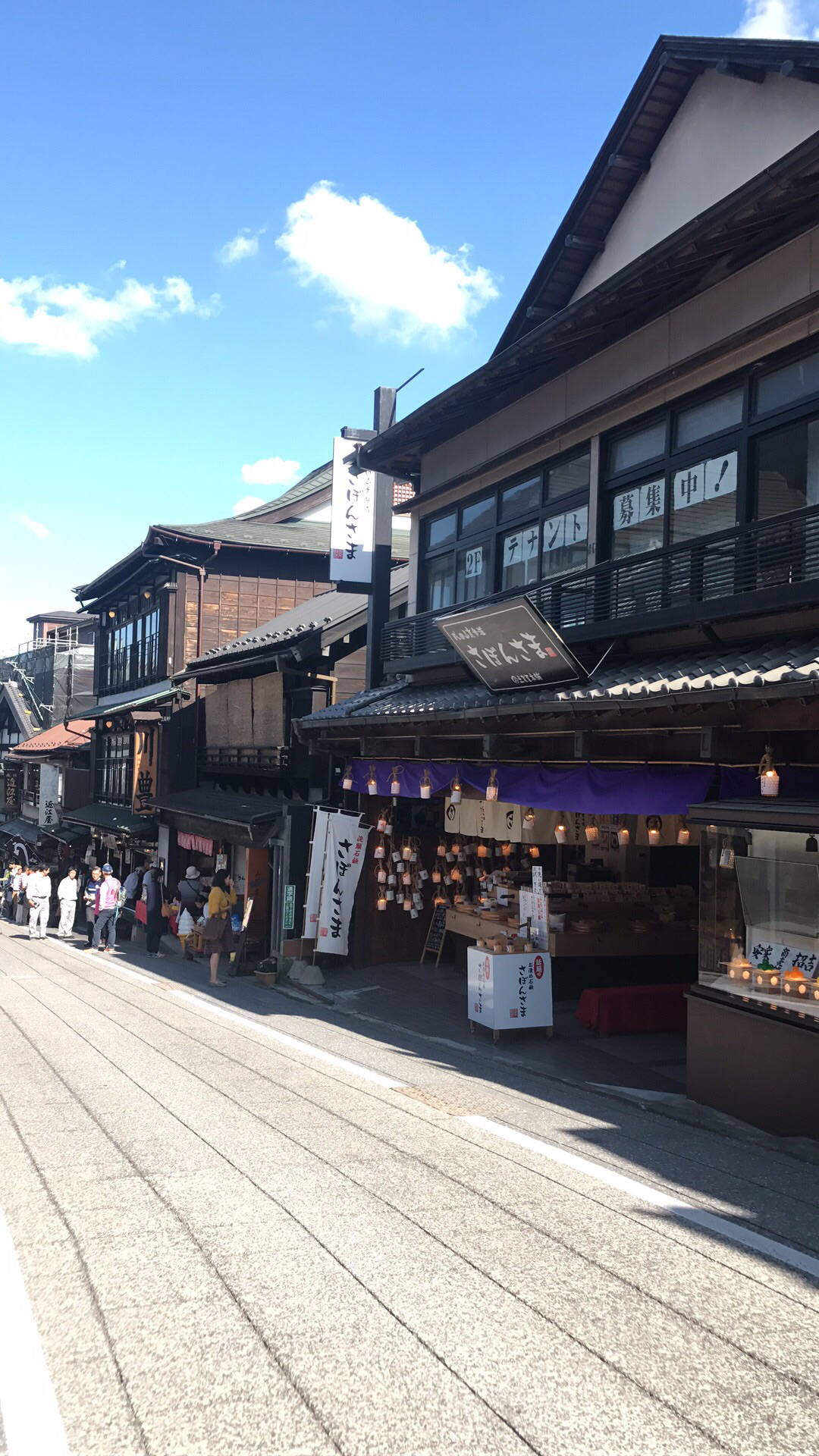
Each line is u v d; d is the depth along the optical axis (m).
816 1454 3.41
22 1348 3.99
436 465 16.36
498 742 12.30
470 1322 4.27
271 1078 8.88
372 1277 4.68
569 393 13.02
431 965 17.25
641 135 12.54
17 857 39.72
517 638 10.79
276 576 28.55
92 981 15.85
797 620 9.21
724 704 8.81
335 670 20.03
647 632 10.85
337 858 16.61
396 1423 3.53
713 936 8.66
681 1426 3.55
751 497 10.10
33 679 47.50
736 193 8.49
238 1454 3.33
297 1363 3.90
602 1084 9.67
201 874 24.73
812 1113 7.43
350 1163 6.40
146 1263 4.79
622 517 12.07
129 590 31.84
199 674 23.58
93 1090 8.27
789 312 9.35
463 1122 7.57
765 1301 4.55
